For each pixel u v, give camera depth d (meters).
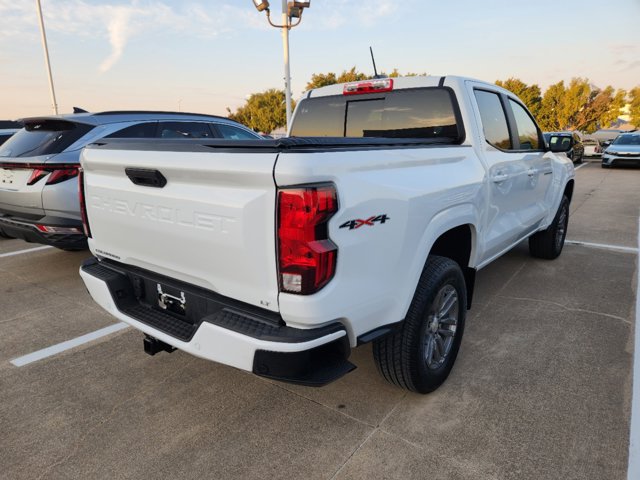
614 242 6.71
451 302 2.88
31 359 3.37
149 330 2.41
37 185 4.60
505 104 3.97
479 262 3.49
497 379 3.03
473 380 3.02
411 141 2.68
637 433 2.48
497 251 3.94
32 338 3.70
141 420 2.67
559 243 5.76
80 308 4.31
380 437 2.49
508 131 3.98
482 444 2.42
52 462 2.34
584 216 8.78
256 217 1.92
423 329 2.61
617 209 9.45
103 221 2.75
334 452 2.38
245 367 2.00
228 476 2.23
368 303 2.17
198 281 2.30
